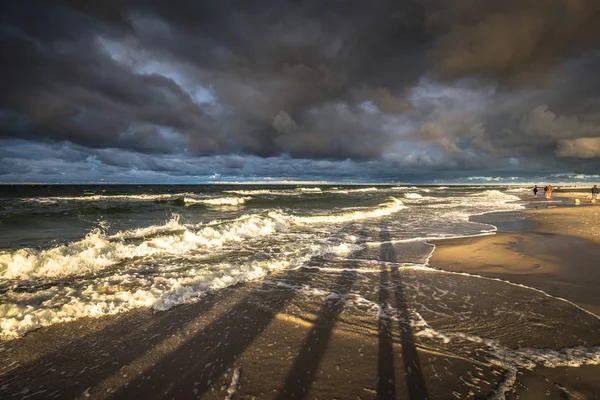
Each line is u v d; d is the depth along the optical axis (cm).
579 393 284
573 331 404
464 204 2714
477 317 449
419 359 343
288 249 901
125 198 2925
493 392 286
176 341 385
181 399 283
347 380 308
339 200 3020
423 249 920
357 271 698
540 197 3822
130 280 600
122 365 335
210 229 1051
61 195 3278
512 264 741
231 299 524
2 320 417
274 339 390
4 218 1351
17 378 312
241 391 293
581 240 1013
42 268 645
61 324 425
